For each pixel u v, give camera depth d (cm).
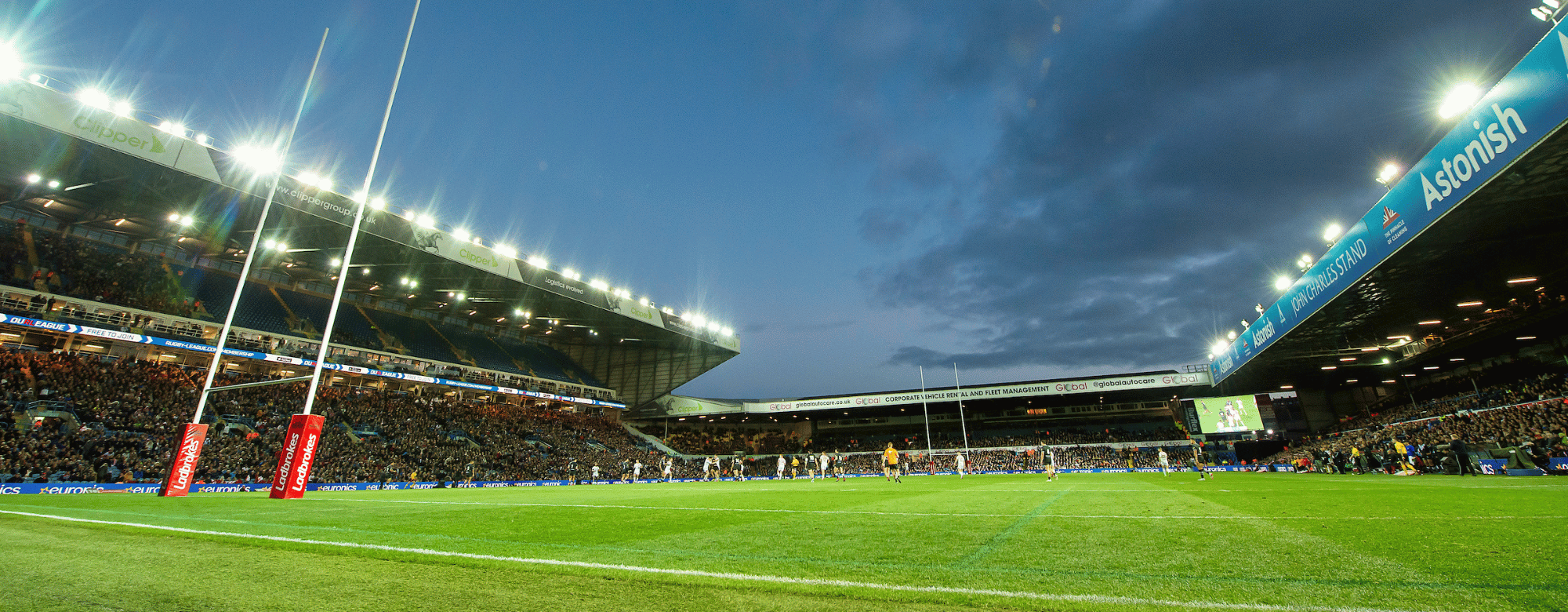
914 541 568
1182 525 673
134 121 2367
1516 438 2441
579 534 625
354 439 3500
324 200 2873
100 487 2172
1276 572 394
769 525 725
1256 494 1282
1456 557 435
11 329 2852
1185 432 5541
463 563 429
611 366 6281
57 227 3447
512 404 5156
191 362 3416
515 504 1170
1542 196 1680
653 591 349
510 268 3878
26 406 2514
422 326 5131
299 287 4516
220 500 1153
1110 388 5203
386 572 395
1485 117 1480
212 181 2534
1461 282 2533
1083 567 418
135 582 351
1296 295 2844
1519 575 368
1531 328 3116
